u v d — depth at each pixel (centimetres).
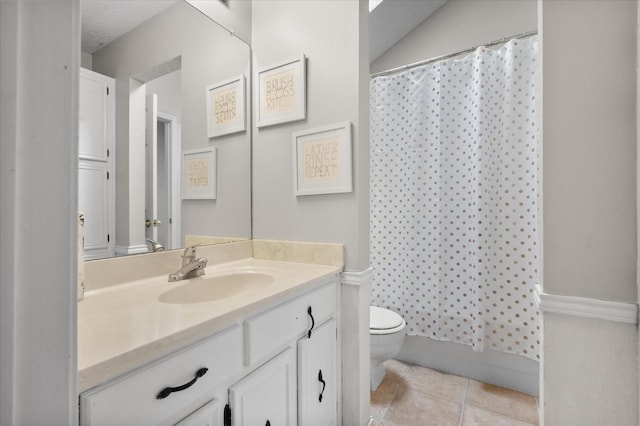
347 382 143
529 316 175
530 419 160
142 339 64
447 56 204
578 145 89
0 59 29
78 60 36
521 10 196
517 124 180
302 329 116
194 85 145
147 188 128
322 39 147
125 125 121
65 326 34
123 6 121
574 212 90
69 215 35
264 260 162
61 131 34
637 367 83
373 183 226
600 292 87
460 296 196
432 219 206
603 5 86
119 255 117
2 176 29
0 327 29
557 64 91
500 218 183
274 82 160
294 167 154
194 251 129
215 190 153
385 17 203
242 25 166
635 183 83
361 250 143
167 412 68
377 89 226
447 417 162
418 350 217
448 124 201
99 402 56
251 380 91
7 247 30
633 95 83
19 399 30
